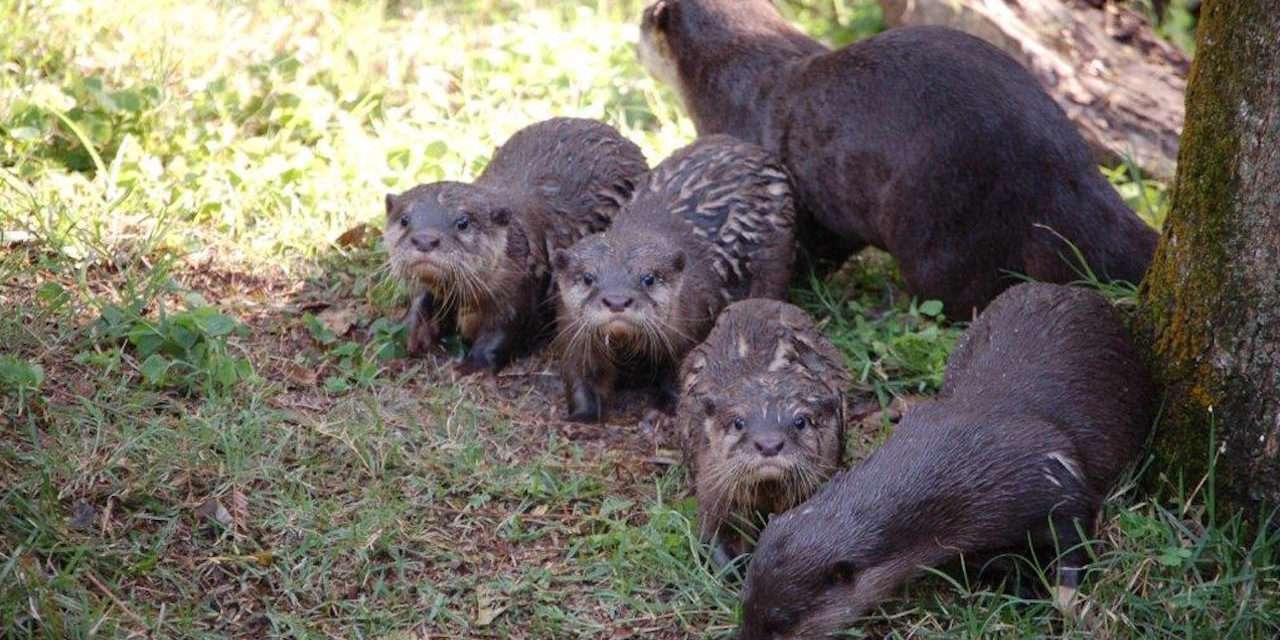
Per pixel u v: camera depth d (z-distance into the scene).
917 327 11.98
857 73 12.30
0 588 8.06
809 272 13.11
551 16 17.38
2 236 11.30
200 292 11.69
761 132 13.18
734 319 10.58
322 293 11.98
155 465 9.42
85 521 8.95
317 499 9.57
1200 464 9.13
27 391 9.75
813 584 8.22
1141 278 11.48
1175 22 16.31
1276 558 8.67
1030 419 8.98
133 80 13.88
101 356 10.29
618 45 16.50
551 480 9.98
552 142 12.77
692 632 8.79
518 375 11.64
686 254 11.54
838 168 12.43
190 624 8.43
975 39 12.21
